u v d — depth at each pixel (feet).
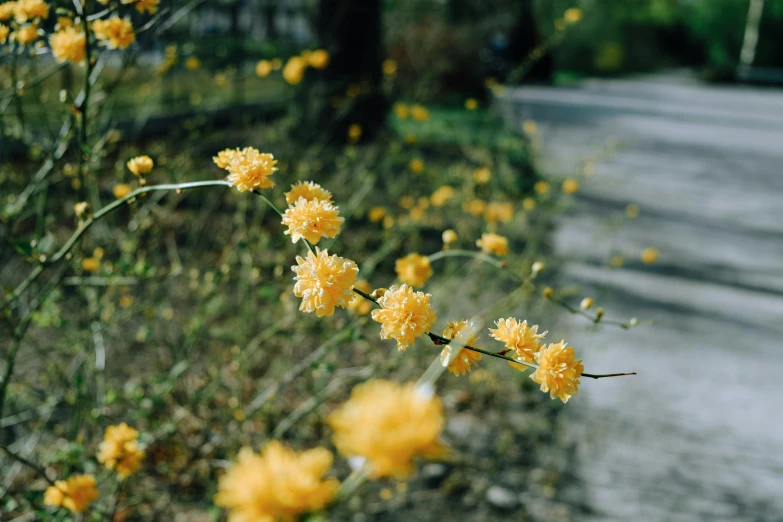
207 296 8.27
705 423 10.43
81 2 5.84
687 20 135.03
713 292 16.08
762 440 10.06
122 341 9.39
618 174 27.76
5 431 8.26
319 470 2.02
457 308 11.78
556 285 14.71
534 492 8.49
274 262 10.30
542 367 3.49
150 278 7.97
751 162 33.94
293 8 28.32
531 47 69.92
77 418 7.09
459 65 41.96
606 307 14.32
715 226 21.80
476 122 29.30
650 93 74.69
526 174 20.59
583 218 20.61
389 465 1.80
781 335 13.96
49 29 7.18
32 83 6.98
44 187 7.19
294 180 13.00
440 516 7.92
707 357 12.64
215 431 8.18
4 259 10.93
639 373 11.75
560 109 49.01
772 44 123.54
